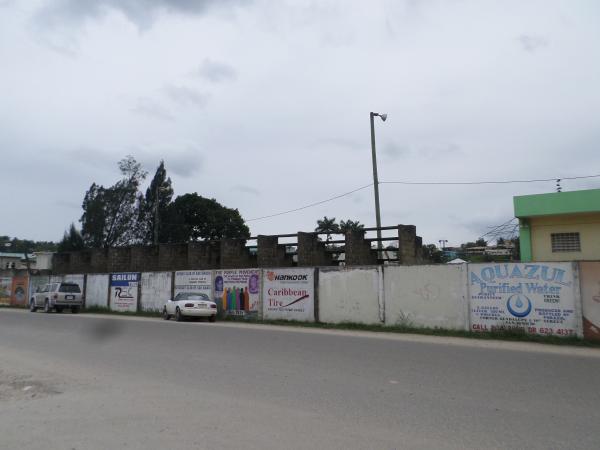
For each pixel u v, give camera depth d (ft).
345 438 17.95
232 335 52.85
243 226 222.07
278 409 21.99
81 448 17.43
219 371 31.32
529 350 42.45
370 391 25.39
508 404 22.61
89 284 114.62
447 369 31.60
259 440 17.85
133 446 17.48
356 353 38.88
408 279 62.95
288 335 53.36
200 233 213.87
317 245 97.35
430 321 60.64
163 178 204.23
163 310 90.89
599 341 48.98
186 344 44.93
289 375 29.84
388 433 18.48
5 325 66.23
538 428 18.95
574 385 26.71
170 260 120.37
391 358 36.24
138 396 24.80
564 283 51.70
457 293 58.80
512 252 131.13
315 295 72.28
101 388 26.81
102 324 67.36
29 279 132.36
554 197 70.38
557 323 51.65
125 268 128.36
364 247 91.91
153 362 35.04
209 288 87.56
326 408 22.09
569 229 70.85
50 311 104.58
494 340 51.78
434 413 21.13
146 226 198.80
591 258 68.80
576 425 19.34
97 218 200.85
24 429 19.81
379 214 89.71
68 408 22.81
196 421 20.30
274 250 103.45
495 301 55.83
